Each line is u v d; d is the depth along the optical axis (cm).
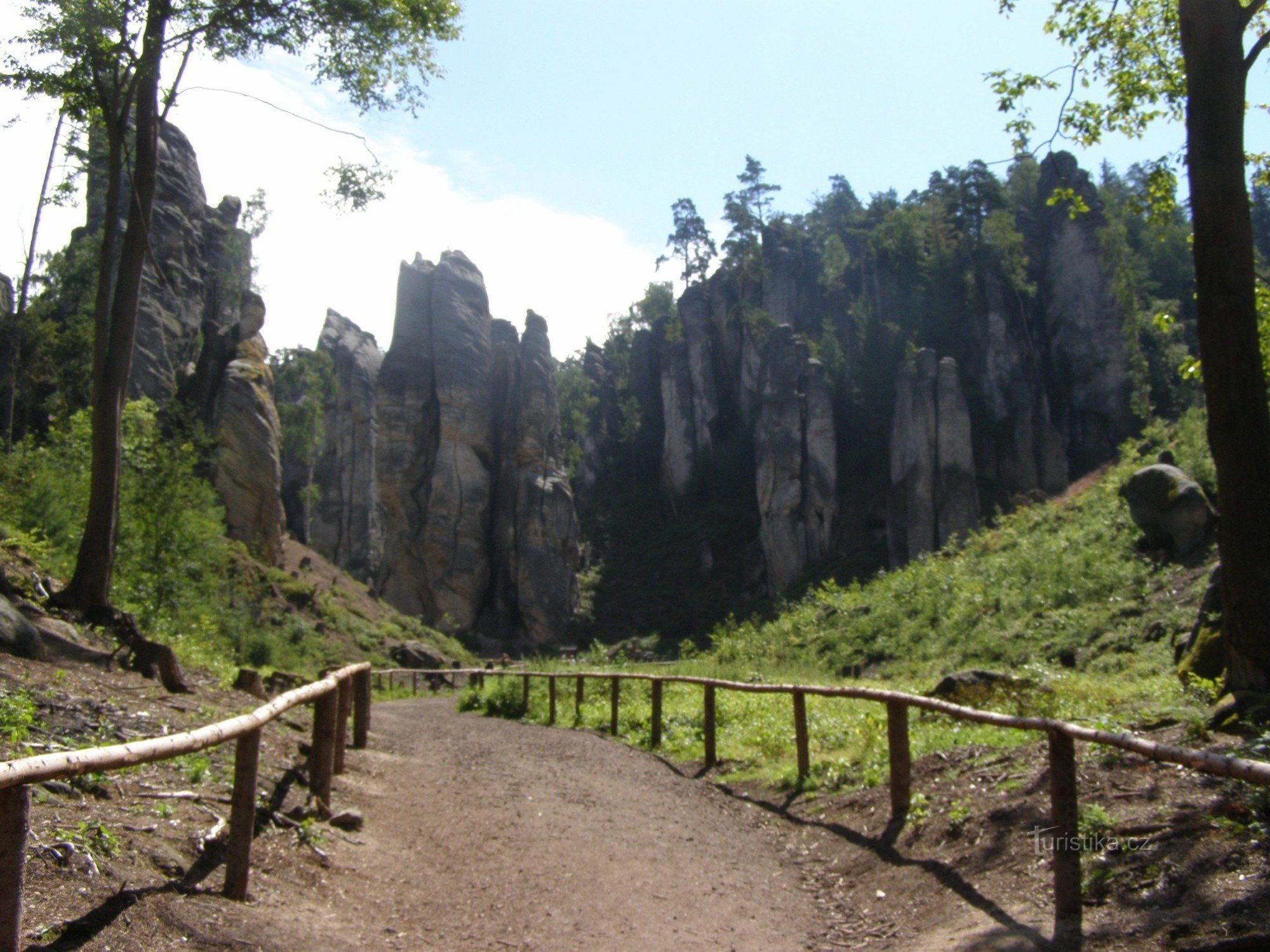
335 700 796
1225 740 723
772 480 7631
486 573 7488
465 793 961
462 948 530
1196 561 2097
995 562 2830
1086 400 7550
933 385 6600
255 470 4772
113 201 1401
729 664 2700
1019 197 9300
